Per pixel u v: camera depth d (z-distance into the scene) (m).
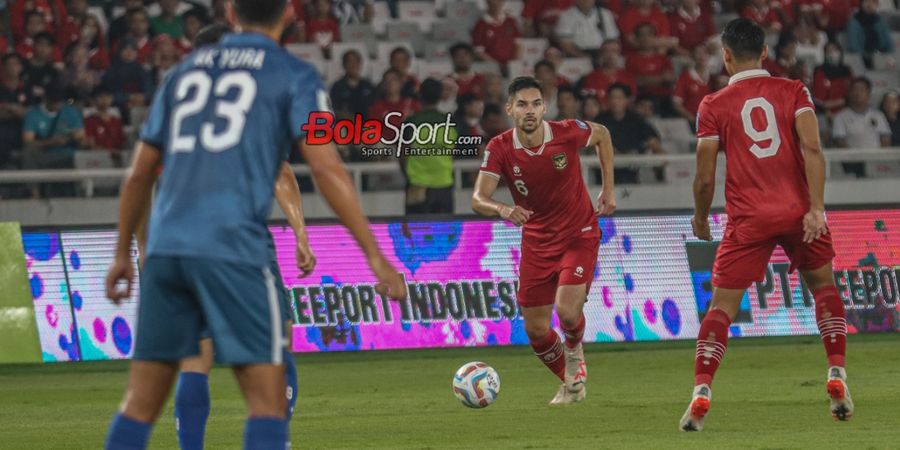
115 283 9.37
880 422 16.52
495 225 31.62
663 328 31.70
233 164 8.84
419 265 31.11
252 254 8.81
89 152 37.97
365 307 30.91
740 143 15.90
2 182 35.56
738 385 22.47
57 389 25.39
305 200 36.78
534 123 19.17
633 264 31.78
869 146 41.75
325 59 43.06
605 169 20.27
